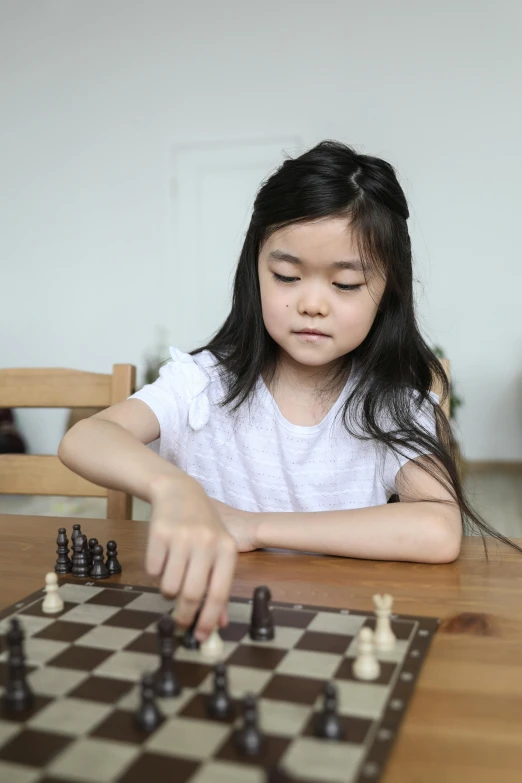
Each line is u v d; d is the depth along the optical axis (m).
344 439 1.21
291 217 0.94
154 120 5.18
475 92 4.83
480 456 5.05
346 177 0.95
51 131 5.26
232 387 1.20
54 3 5.18
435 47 4.84
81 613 0.73
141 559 0.92
